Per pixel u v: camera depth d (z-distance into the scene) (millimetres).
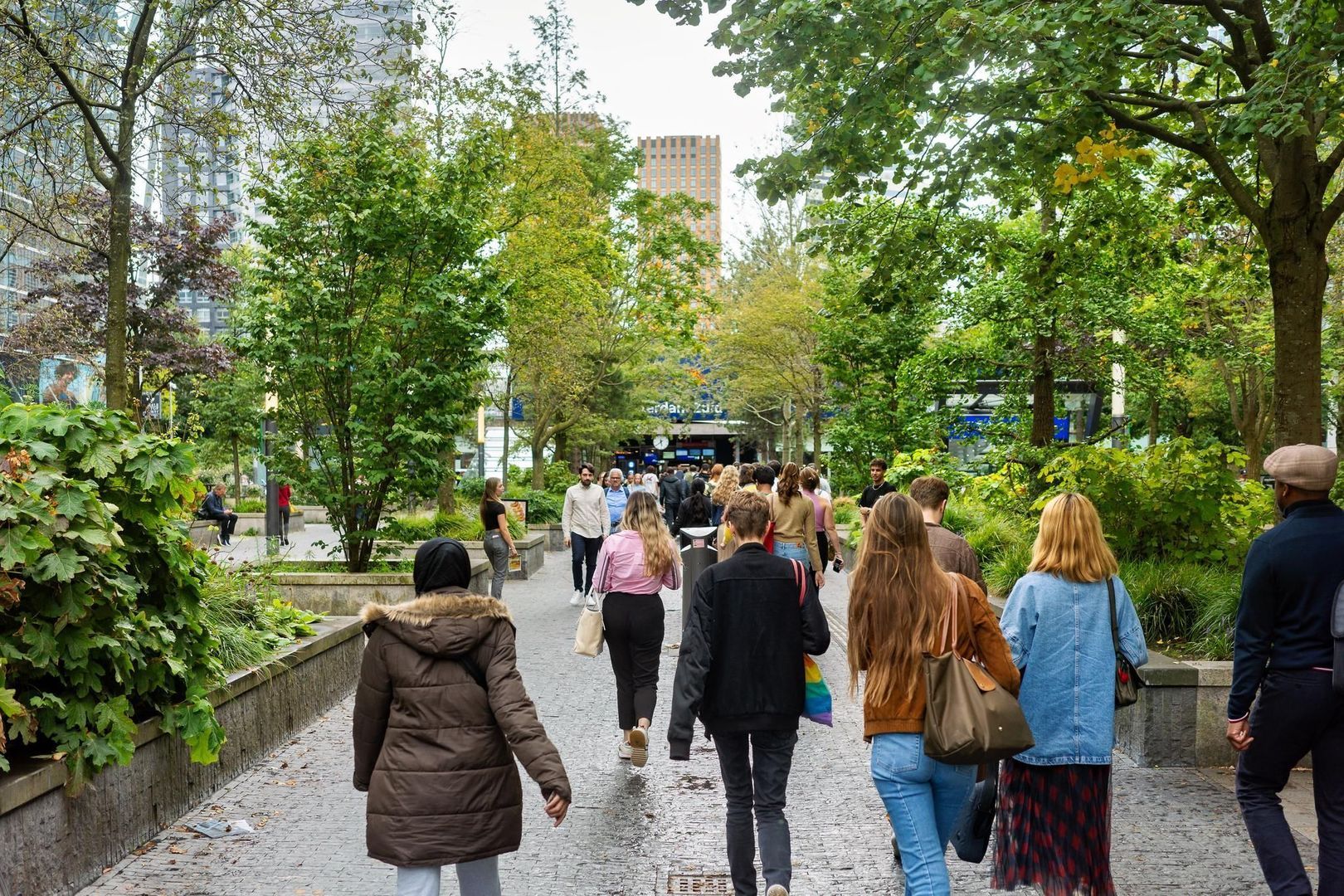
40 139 12031
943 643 4062
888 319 25172
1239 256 12445
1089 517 4520
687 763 7309
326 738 7875
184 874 5125
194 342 27219
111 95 12570
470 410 14578
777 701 4664
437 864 3619
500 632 3832
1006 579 10625
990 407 22016
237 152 13344
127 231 12273
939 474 18250
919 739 4062
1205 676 6977
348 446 13953
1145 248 12711
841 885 5039
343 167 13648
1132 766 7035
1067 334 17000
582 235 26594
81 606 4969
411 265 13953
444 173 14336
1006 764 4555
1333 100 7395
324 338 13828
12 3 11305
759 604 4711
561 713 8680
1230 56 8281
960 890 4988
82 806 4961
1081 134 8469
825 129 8461
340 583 12945
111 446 5520
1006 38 7320
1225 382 29375
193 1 11938
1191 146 8609
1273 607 4332
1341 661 4105
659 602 7363
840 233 11047
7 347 22797
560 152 25797
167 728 5711
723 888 5016
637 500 7434
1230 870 5125
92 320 24453
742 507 4867
